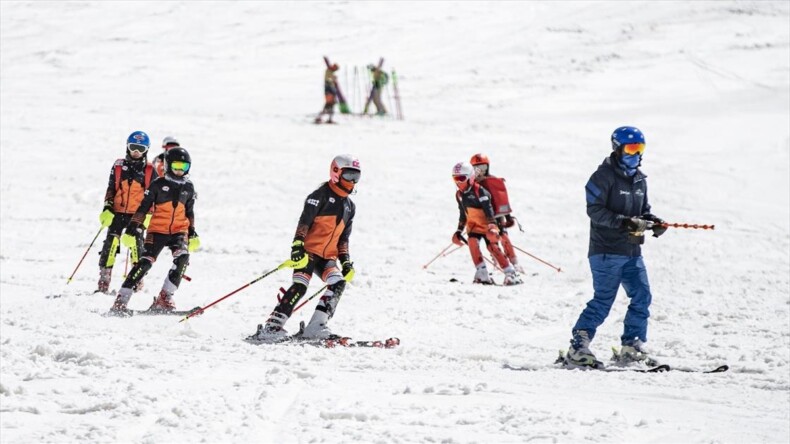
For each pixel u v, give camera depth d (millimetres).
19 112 63156
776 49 86938
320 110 73938
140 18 112188
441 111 74062
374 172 50969
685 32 95188
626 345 16094
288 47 100312
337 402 11977
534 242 36531
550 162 55094
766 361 16266
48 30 106062
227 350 15922
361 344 16938
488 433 10570
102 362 14188
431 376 14352
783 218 41531
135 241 20016
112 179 23156
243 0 119938
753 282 27922
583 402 12641
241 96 79000
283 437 10352
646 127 65562
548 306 23094
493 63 90875
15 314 19109
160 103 73312
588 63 87938
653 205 43938
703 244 35906
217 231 36250
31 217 37281
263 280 25859
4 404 11469
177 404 11578
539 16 108125
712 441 10547
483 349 17250
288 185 46938
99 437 10117
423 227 39281
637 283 15945
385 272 28844
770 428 11281
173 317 19406
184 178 20453
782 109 68438
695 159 55812
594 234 15945
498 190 28016
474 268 31328
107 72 88000
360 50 98812
